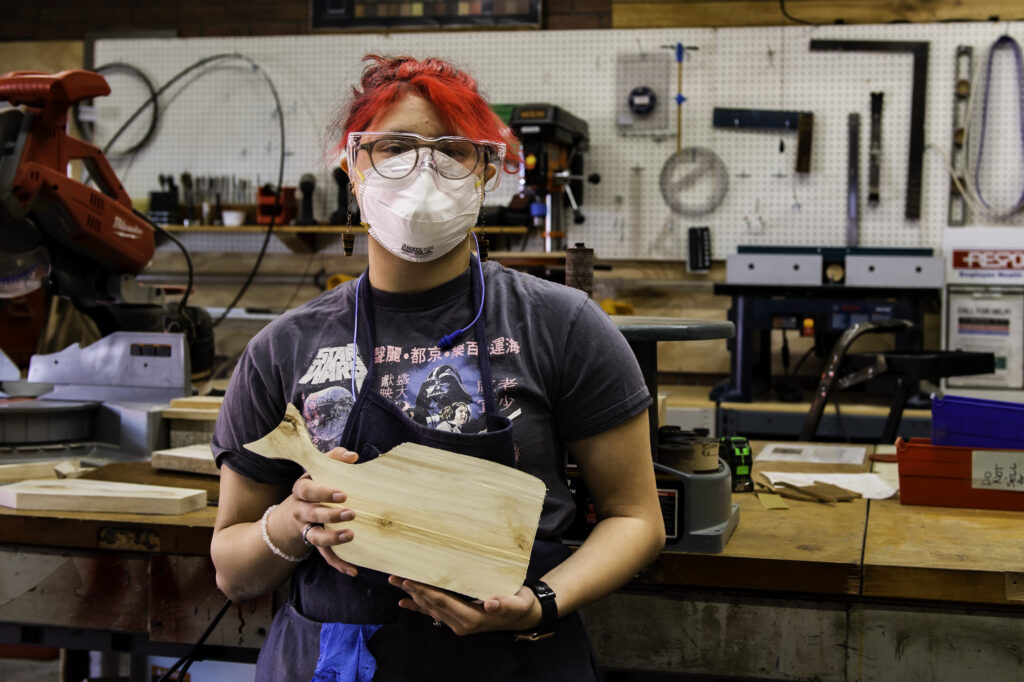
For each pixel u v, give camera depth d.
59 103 2.15
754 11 4.35
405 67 1.15
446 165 1.11
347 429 1.11
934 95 4.20
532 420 1.11
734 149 4.36
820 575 1.42
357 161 1.14
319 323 1.18
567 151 4.21
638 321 1.55
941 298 3.86
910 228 4.24
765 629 1.47
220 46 4.73
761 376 4.23
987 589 1.37
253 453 1.16
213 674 1.90
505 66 4.52
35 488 1.71
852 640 1.44
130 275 2.47
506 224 4.26
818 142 4.29
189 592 1.58
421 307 1.16
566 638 1.14
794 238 4.33
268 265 4.74
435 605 1.02
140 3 4.87
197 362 2.70
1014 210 4.16
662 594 1.50
